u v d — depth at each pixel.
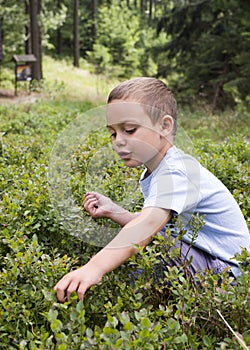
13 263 1.96
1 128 6.76
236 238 2.27
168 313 1.69
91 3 41.78
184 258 2.04
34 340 1.68
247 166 3.82
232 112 11.52
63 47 40.00
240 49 13.11
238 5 11.73
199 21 14.14
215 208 2.26
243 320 1.72
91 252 2.36
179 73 15.23
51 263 1.94
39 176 3.12
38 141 5.00
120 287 1.91
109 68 29.58
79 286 1.79
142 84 2.09
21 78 19.03
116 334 1.44
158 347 1.49
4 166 3.65
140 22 38.41
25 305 1.86
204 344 1.66
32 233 2.51
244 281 1.75
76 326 1.51
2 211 2.49
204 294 1.78
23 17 20.59
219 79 13.43
